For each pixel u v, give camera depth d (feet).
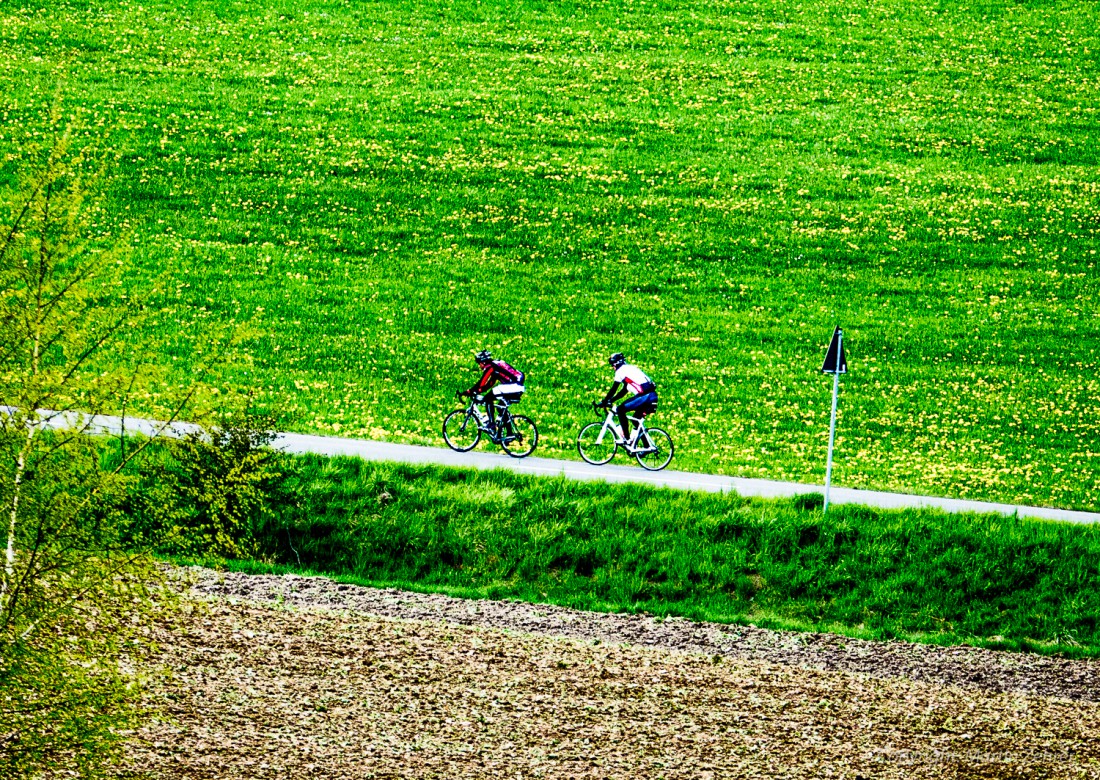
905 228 588.50
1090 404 416.46
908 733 170.60
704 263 545.03
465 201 588.91
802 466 331.57
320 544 246.47
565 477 277.03
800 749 160.25
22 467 116.88
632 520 261.03
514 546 251.19
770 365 442.09
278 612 196.95
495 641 195.11
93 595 120.88
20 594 115.24
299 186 587.27
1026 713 184.85
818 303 510.58
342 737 150.30
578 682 178.81
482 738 154.61
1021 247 573.33
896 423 385.70
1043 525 265.75
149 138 615.57
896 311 505.66
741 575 247.09
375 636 190.08
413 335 449.06
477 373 410.11
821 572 249.55
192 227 533.96
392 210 574.15
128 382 120.26
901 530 259.60
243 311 454.40
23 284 120.37
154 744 142.00
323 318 457.27
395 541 249.55
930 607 241.35
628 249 554.05
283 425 250.98
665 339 463.42
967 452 359.66
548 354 438.40
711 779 148.15
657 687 180.14
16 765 120.16
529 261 536.83
